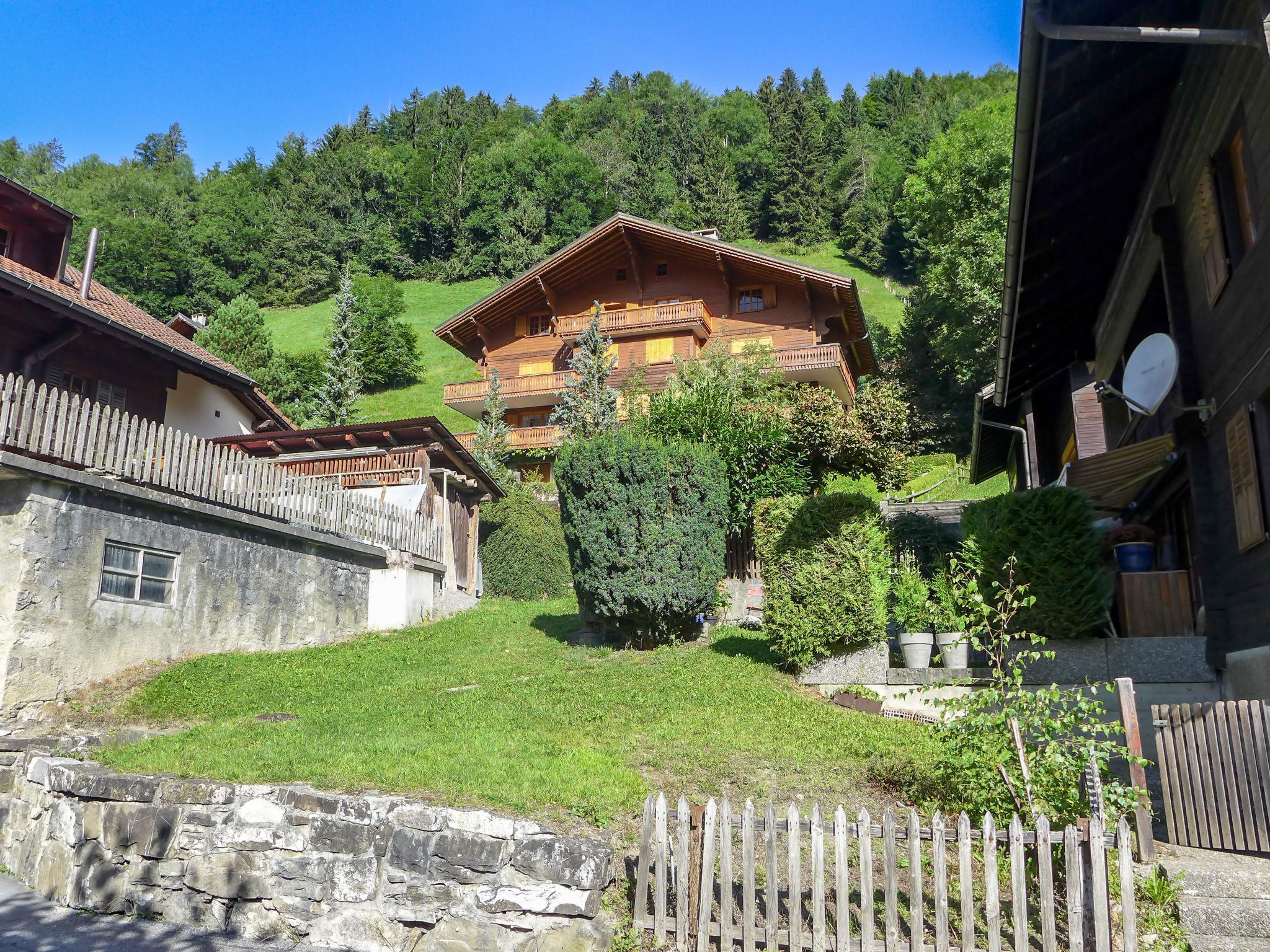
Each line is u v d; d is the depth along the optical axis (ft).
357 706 39.81
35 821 29.53
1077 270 43.42
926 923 21.08
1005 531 35.17
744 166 336.08
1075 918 18.19
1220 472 32.63
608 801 24.70
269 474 55.11
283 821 24.39
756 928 19.94
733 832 20.85
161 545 46.93
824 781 28.02
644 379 111.04
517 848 22.03
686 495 49.26
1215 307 32.27
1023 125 28.45
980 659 37.17
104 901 25.94
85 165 318.86
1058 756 22.84
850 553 38.32
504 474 102.32
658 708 35.88
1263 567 28.68
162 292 243.19
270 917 23.85
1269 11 24.27
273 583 54.85
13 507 40.14
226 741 31.37
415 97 417.28
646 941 20.94
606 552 48.19
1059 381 59.72
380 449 74.33
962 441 157.58
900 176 289.12
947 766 25.27
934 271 138.21
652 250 134.31
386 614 64.08
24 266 63.21
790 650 39.11
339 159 319.47
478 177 314.96
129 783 26.58
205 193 291.17
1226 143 30.81
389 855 22.95
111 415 45.52
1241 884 20.94
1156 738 24.72
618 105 393.70
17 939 23.53
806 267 123.75
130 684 43.11
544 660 48.49
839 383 123.44
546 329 140.15
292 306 274.57
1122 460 38.06
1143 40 24.91
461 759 27.45
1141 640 33.24
